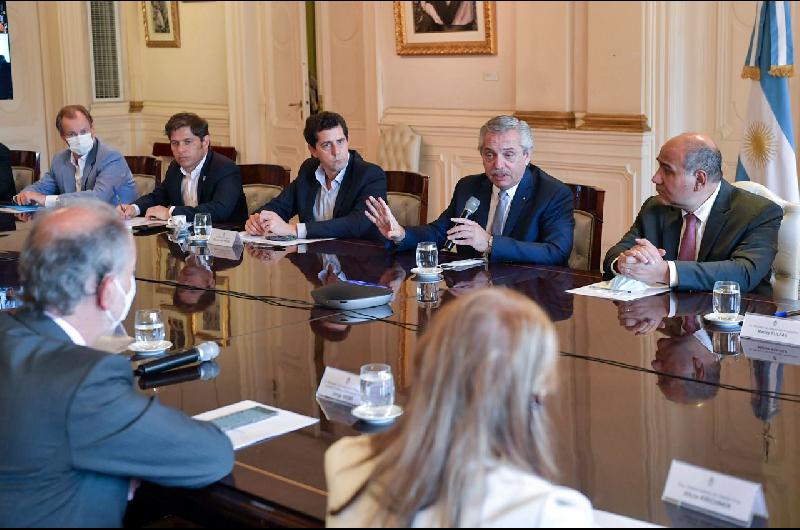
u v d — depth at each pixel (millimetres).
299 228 4465
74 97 8758
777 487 1786
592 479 1838
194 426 1854
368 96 7918
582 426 2088
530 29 6781
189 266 3871
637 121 6297
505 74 7113
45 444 1803
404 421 1438
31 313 1966
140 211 5363
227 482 1854
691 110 6191
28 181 6434
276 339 2793
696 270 3238
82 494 1811
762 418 2115
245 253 4121
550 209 3945
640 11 6184
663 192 3498
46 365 1852
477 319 1357
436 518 1342
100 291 1963
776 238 3381
